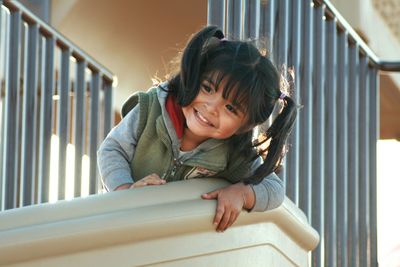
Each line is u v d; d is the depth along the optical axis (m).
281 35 3.39
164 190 2.14
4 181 4.06
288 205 2.54
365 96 4.25
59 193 4.47
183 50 2.31
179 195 2.16
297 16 3.52
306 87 3.58
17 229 1.79
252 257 2.37
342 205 3.95
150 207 2.05
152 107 2.41
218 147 2.41
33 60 4.21
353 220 4.09
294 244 2.59
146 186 2.14
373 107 4.40
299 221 2.55
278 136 2.41
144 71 7.23
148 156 2.44
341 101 3.97
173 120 2.37
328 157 3.83
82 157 4.66
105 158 2.44
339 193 3.95
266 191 2.36
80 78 4.66
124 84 7.37
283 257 2.53
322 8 3.72
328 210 3.81
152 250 2.04
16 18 4.09
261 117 2.31
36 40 4.22
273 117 3.00
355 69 4.12
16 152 4.10
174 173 2.46
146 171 2.46
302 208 3.53
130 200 2.02
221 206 2.21
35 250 1.79
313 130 3.70
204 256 2.20
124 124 2.45
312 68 3.71
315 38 3.73
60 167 4.48
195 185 2.24
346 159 3.98
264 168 2.37
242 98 2.22
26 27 4.22
